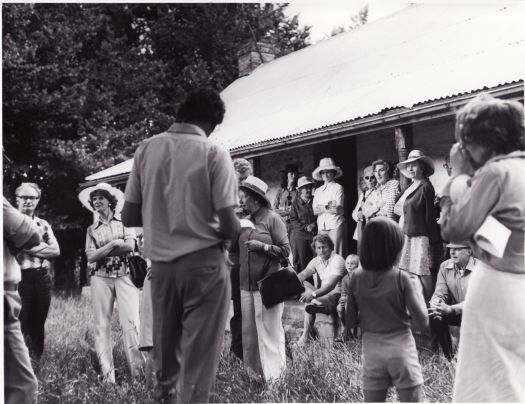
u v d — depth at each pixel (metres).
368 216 7.63
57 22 15.87
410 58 9.74
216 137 11.47
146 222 3.26
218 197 3.17
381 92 8.59
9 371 3.78
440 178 7.50
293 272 4.74
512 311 2.82
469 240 2.93
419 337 5.80
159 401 3.28
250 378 4.83
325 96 10.69
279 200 10.18
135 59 17.02
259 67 16.42
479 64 7.36
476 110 2.94
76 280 17.38
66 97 15.68
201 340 3.15
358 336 6.49
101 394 4.73
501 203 2.81
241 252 5.04
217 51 17.89
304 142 8.41
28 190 5.72
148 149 3.34
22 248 3.88
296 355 5.52
